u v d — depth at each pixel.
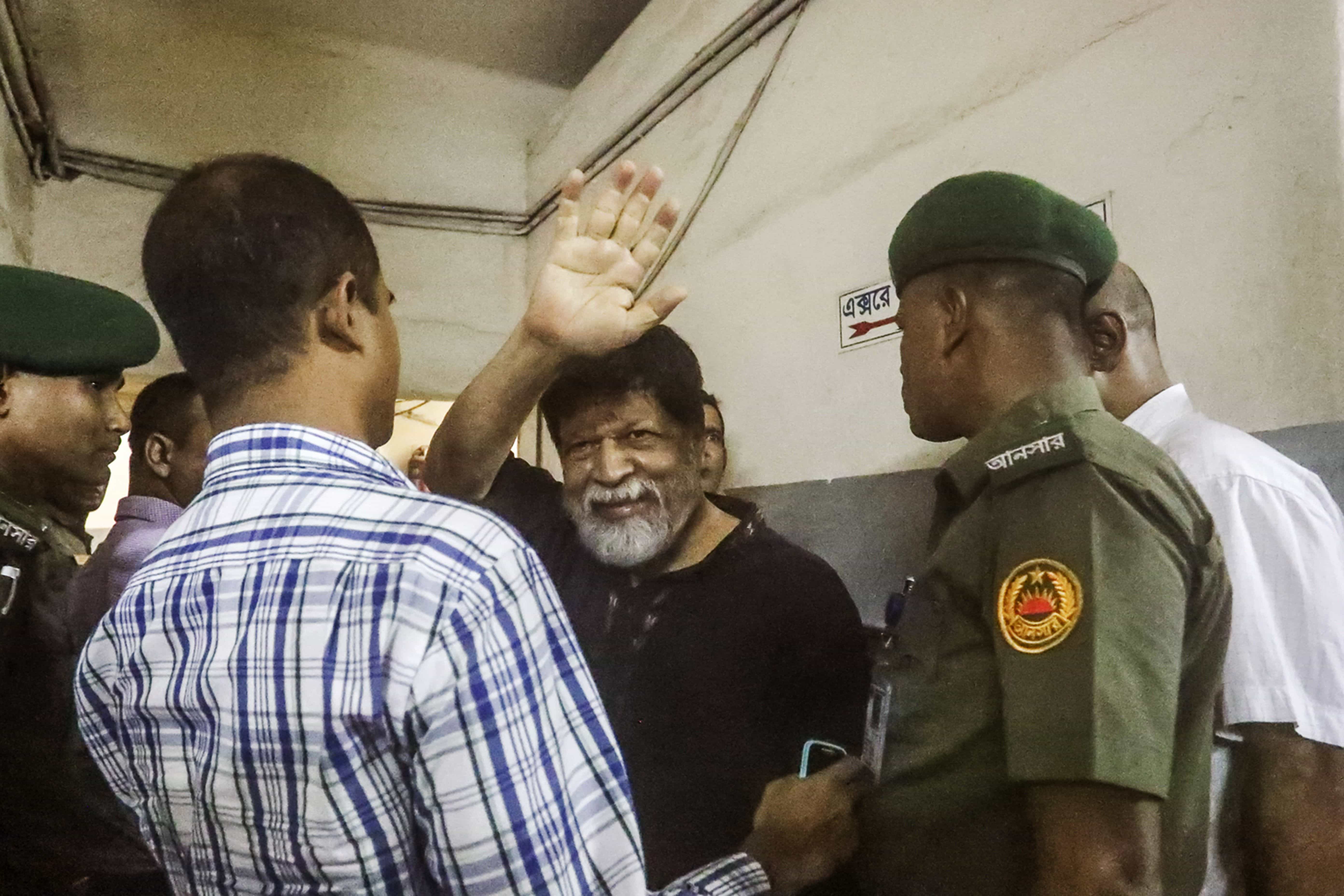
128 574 1.35
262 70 2.70
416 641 0.46
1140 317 0.89
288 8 2.62
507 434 1.02
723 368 1.77
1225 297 0.88
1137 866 0.48
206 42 2.64
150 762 0.56
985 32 1.19
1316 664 0.70
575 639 0.55
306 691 0.47
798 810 0.77
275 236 0.55
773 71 1.67
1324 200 0.79
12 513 1.08
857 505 1.39
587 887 0.51
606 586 1.13
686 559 1.13
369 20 2.69
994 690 0.58
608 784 0.54
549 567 1.16
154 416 1.51
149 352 1.31
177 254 0.56
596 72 2.46
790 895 0.74
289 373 0.57
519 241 3.03
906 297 0.72
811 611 1.08
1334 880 0.68
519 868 0.47
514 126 3.02
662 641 1.08
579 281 0.96
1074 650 0.50
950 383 0.68
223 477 0.56
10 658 1.06
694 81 1.93
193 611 0.52
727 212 1.79
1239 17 0.88
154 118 2.57
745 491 1.68
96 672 0.60
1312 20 0.81
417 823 0.48
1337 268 0.78
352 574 0.48
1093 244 0.67
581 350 0.96
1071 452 0.56
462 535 0.50
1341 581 0.72
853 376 1.41
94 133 2.49
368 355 0.60
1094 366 0.88
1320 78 0.80
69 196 2.48
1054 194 0.68
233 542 0.53
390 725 0.46
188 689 0.51
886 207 1.36
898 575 1.30
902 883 0.66
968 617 0.61
